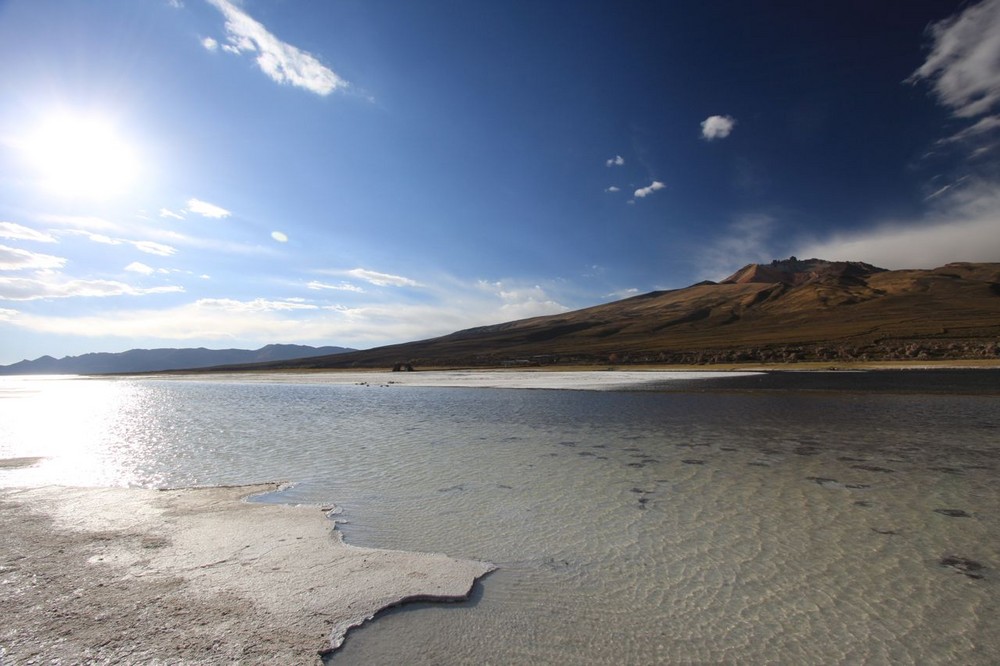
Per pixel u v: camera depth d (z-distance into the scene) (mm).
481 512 10969
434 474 14523
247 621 6316
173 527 10016
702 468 14727
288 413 32406
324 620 6363
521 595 7117
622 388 45500
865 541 8992
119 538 9375
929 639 5914
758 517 10414
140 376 173875
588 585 7434
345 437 21578
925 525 9742
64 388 81375
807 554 8469
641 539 9289
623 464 15438
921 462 14938
